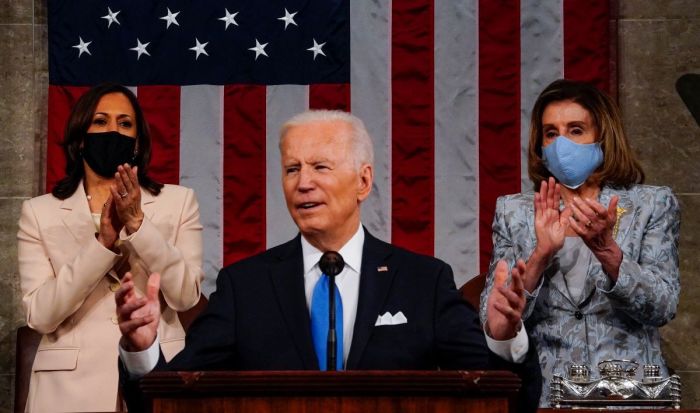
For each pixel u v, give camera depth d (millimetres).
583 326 9062
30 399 9562
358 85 13211
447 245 12945
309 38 13312
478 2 13258
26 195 13211
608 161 9555
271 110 13195
